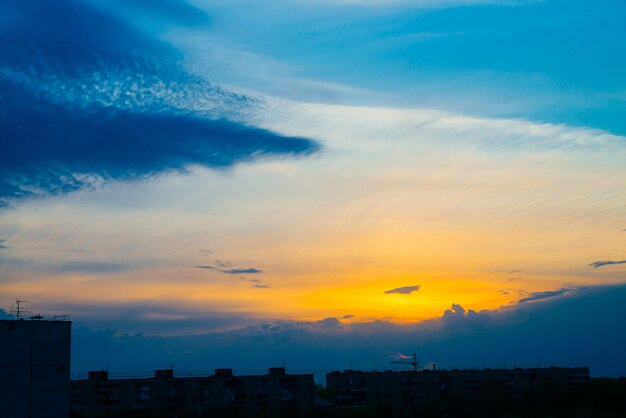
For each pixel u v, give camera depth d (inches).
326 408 6338.6
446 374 7076.8
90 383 5620.1
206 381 5944.9
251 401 6018.7
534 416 6378.0
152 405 5767.7
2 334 2906.0
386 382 6781.5
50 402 2972.4
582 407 6535.4
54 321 3038.9
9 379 2893.7
